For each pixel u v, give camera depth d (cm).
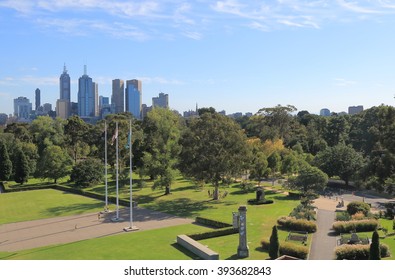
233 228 4594
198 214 5859
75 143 12875
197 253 3700
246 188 7894
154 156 7625
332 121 12038
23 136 12975
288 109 13350
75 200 7400
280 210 5903
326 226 4791
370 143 9231
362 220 4497
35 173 9750
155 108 8225
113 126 9425
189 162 6988
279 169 8619
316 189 6512
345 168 7962
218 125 6938
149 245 4109
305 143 11450
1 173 9850
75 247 4112
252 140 10500
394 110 6191
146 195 7662
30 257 3784
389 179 6056
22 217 5959
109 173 10512
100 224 5331
